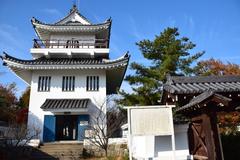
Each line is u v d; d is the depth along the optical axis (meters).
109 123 20.56
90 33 28.73
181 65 20.97
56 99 23.56
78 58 26.86
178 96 9.77
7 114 30.34
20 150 17.62
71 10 30.38
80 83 24.44
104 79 24.72
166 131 8.77
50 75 24.48
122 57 24.20
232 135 13.40
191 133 10.62
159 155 9.95
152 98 19.98
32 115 22.88
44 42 28.20
